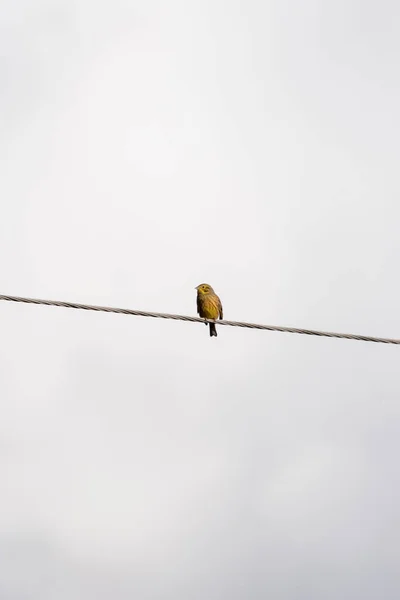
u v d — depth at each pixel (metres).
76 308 14.05
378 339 14.74
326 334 14.62
